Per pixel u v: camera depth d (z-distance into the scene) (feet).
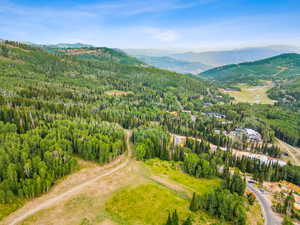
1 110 447.42
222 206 237.25
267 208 305.53
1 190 217.97
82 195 247.09
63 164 293.43
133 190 263.29
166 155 424.05
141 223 203.21
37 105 565.53
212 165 397.39
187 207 238.89
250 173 451.12
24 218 203.62
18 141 319.88
